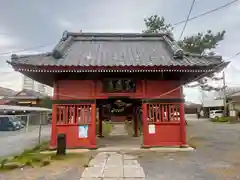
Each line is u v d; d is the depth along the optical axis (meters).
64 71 11.89
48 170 8.42
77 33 16.98
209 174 7.78
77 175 7.79
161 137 13.03
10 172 8.19
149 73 13.19
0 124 25.56
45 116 34.38
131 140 17.38
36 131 25.44
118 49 15.64
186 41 27.33
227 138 17.77
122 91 13.20
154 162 9.59
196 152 11.72
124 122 38.53
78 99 12.99
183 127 13.05
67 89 13.08
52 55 13.39
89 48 15.71
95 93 13.09
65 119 12.89
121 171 8.24
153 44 16.75
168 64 12.02
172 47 14.69
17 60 11.94
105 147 13.50
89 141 12.77
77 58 13.55
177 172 8.07
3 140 17.78
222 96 59.50
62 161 9.83
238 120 41.84
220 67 12.18
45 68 11.73
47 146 14.10
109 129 28.91
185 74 13.33
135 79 13.27
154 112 13.21
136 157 10.62
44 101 43.31
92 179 7.34
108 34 17.16
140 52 15.05
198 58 13.57
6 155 11.82
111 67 11.80
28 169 8.56
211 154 11.20
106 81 13.20
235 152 11.73
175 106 13.23
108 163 9.46
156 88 13.28
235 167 8.66
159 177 7.50
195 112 78.44
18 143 16.17
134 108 19.67
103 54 14.46
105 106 20.20
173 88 13.31
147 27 28.47
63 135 11.43
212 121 42.47
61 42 15.62
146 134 13.03
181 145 12.86
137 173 7.97
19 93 44.06
